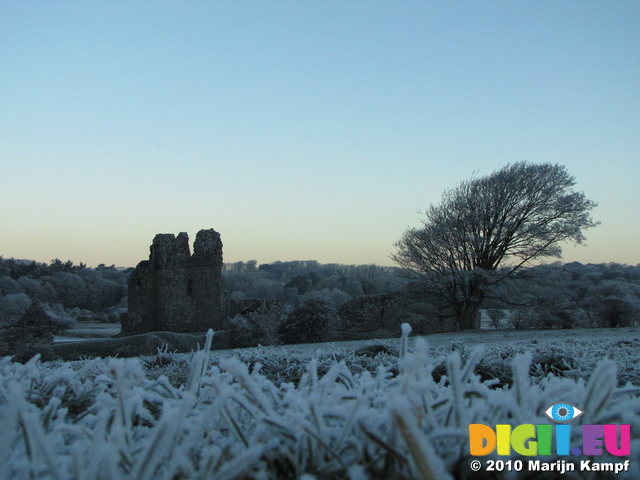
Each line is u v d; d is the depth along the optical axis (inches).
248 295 4028.1
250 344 1195.9
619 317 1582.2
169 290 1480.1
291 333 1269.7
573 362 273.7
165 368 333.1
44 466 69.8
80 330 2746.1
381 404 89.0
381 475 66.6
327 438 74.9
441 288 1456.7
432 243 1407.5
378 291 4128.9
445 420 83.0
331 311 1321.4
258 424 79.7
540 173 1343.5
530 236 1346.0
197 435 70.2
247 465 61.4
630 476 72.7
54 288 3882.9
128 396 87.7
